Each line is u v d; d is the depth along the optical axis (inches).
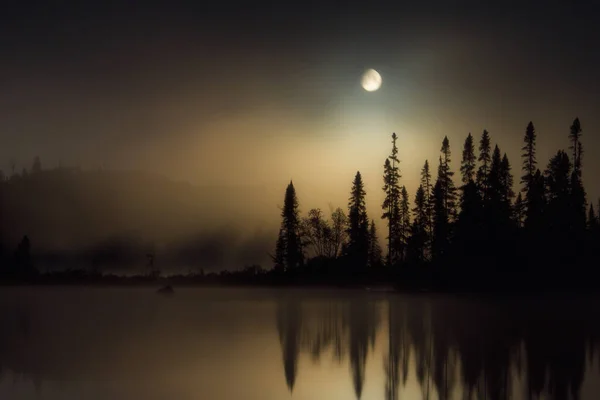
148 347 1210.6
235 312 1971.0
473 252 2539.4
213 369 984.9
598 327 1507.1
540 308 2007.9
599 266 2383.1
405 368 1001.5
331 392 839.7
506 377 924.0
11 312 1972.2
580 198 2524.6
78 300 2532.0
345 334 1403.8
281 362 1052.5
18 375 936.9
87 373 948.6
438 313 1899.6
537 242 2498.8
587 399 787.4
